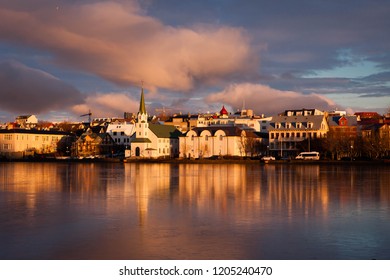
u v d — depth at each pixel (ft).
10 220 180.55
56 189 291.79
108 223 173.99
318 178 375.86
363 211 200.85
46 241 147.23
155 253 133.90
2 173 460.96
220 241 146.72
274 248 138.92
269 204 221.46
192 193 268.00
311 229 163.32
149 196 253.85
